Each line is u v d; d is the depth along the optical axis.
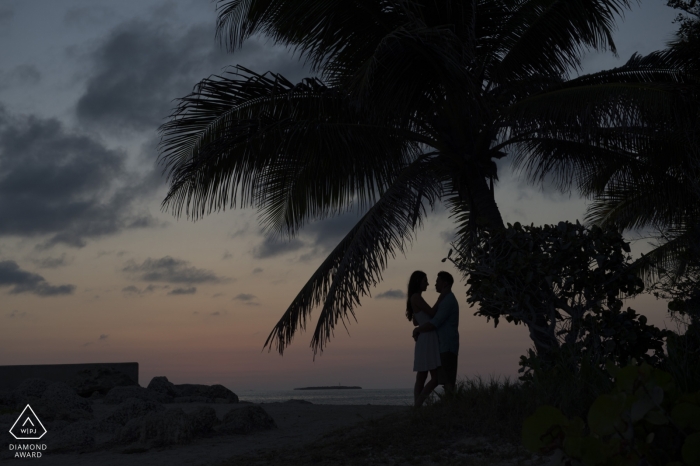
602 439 1.84
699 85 7.91
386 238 8.44
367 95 7.46
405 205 8.63
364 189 9.62
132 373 16.45
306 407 10.60
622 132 8.77
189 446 6.55
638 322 6.41
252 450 6.07
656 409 1.71
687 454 1.61
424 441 5.05
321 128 8.81
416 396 6.95
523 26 9.09
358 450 5.11
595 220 13.04
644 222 12.16
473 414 5.29
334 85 9.70
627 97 7.71
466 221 11.33
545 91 9.32
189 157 9.04
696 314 6.27
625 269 6.57
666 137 8.90
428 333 6.89
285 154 9.21
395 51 7.51
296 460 5.16
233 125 8.60
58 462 5.96
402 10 8.68
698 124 8.24
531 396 5.23
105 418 8.20
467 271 7.05
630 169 9.97
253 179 9.27
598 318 6.29
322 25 9.00
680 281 6.77
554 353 5.89
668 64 9.32
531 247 6.64
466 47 8.02
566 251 6.50
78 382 14.60
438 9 8.98
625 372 1.81
